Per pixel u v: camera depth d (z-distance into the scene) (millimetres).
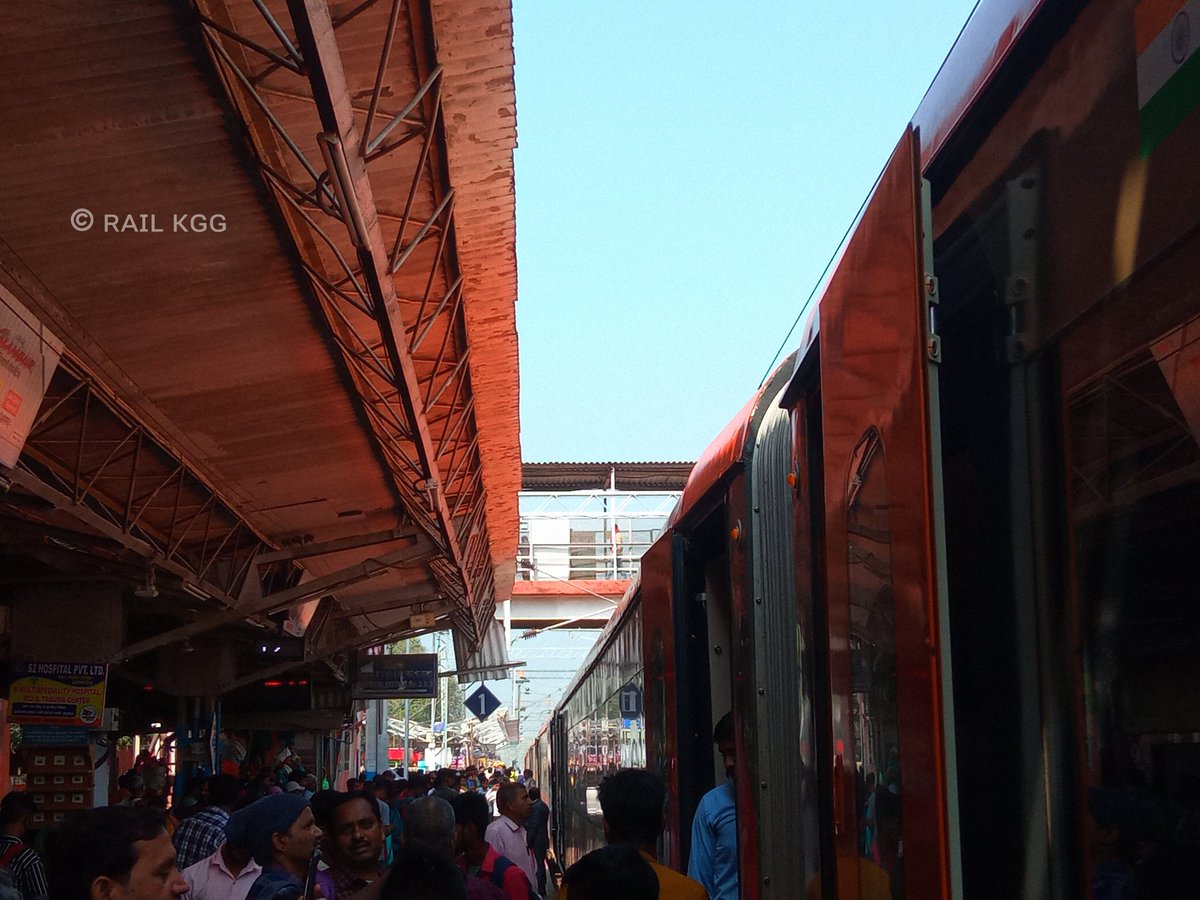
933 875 2488
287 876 4660
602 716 14547
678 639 7113
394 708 90562
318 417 12203
